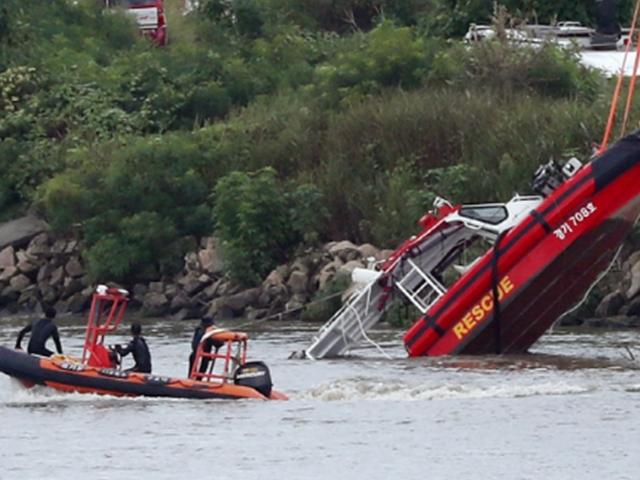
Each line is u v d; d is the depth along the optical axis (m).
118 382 108.19
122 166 193.50
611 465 86.38
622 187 129.50
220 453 90.88
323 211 185.88
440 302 131.88
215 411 103.50
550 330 147.00
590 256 130.75
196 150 196.38
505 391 109.19
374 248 179.00
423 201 180.62
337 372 123.69
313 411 103.00
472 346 132.00
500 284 130.50
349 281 171.50
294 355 135.75
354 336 135.62
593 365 124.62
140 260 188.12
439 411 101.94
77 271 191.38
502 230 131.25
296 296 176.75
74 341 150.88
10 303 192.00
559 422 97.31
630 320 159.88
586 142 180.38
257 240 182.38
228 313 178.25
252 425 98.50
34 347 111.62
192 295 182.88
